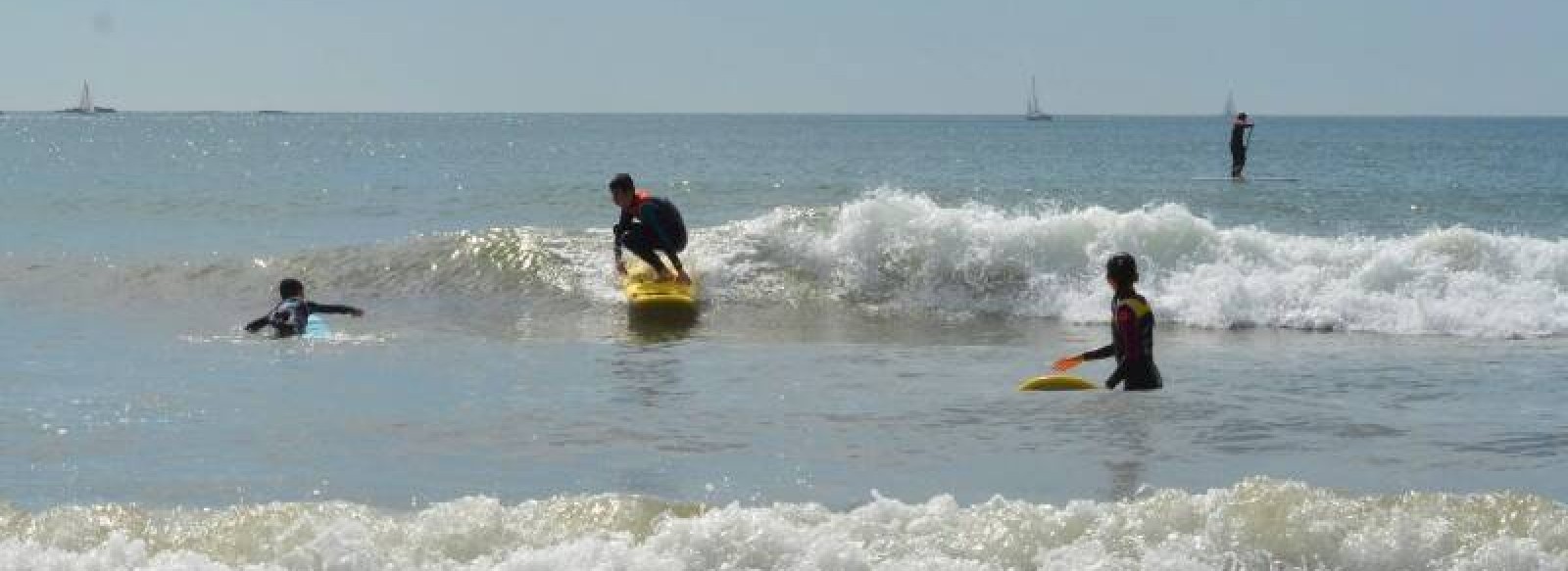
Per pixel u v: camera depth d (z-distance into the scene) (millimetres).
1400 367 13820
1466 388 12547
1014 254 19422
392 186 45500
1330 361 14242
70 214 32625
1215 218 32719
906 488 8812
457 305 18531
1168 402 11719
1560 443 10094
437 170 61375
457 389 12500
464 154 91062
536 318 17547
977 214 20031
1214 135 171125
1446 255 18516
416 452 9945
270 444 10156
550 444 10195
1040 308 18500
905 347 15445
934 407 11555
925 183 50219
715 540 6543
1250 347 15531
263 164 69250
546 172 60219
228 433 10523
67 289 19562
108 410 11375
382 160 77375
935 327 17203
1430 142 130625
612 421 11031
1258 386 12586
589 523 7008
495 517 7062
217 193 40375
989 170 63250
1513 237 19031
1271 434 10422
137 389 12383
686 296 18484
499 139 146750
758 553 6465
